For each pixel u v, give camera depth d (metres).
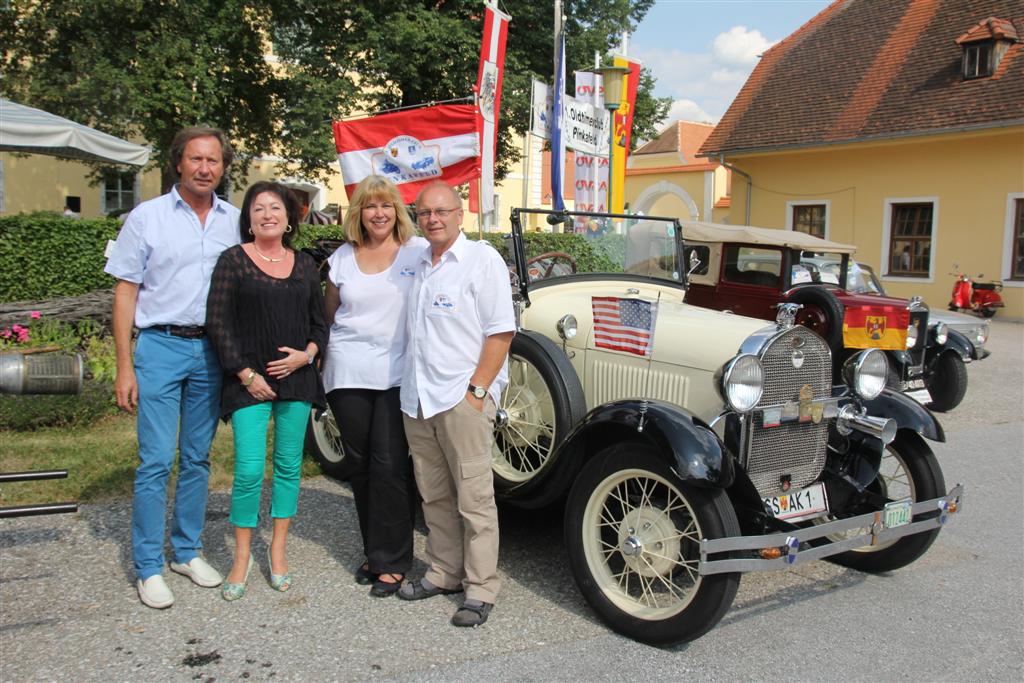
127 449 5.21
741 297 9.16
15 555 3.85
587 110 10.70
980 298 16.38
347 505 4.73
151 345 3.41
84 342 7.52
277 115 16.80
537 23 18.14
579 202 10.92
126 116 14.53
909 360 7.96
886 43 19.84
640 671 3.05
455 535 3.61
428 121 6.92
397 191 3.62
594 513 3.44
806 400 3.67
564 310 4.38
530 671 3.02
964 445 6.92
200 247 3.44
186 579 3.70
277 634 3.23
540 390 4.22
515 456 4.43
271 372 3.42
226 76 15.97
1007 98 16.20
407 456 3.62
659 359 3.85
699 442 3.11
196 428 3.58
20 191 19.66
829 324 6.78
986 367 11.21
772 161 20.62
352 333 3.59
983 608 3.73
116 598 3.47
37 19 14.30
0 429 5.59
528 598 3.65
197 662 3.00
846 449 4.05
